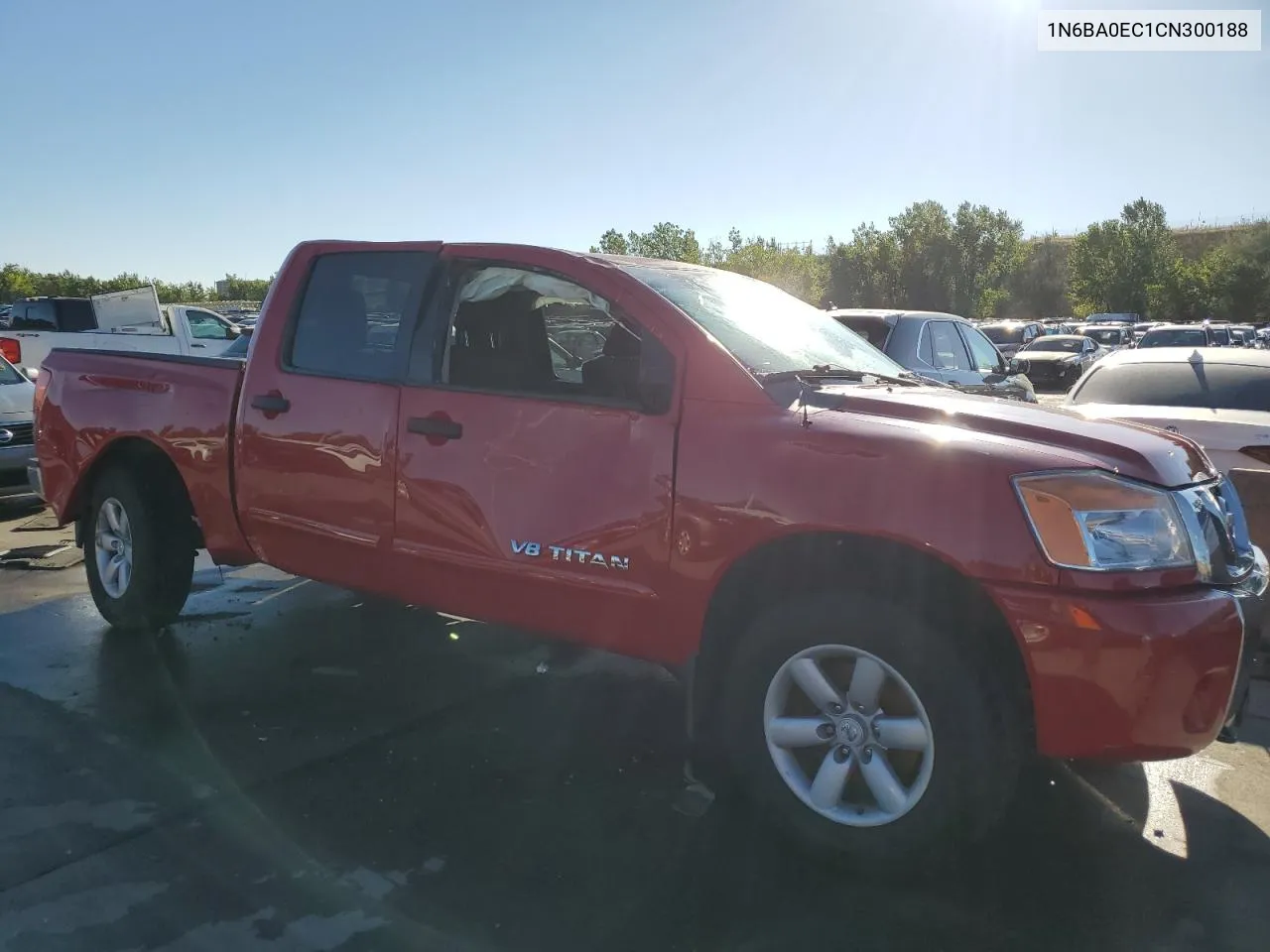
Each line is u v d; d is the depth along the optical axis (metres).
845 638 3.04
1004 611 2.82
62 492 5.34
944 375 9.27
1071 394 7.68
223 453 4.59
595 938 2.75
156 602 5.11
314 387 4.25
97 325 16.02
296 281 4.48
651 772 3.80
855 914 2.89
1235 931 2.83
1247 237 70.38
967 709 2.89
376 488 4.02
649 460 3.38
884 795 3.03
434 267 4.08
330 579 4.32
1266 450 6.18
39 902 2.87
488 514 3.71
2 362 9.59
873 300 67.62
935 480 2.93
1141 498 2.89
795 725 3.16
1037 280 98.00
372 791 3.60
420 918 2.83
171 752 3.88
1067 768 3.90
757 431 3.22
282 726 4.15
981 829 2.94
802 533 3.08
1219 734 3.10
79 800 3.48
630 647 3.53
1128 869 3.16
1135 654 2.74
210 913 2.84
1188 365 7.25
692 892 2.99
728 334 3.63
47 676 4.66
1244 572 3.16
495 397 3.75
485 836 3.29
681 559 3.30
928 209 66.88
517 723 4.24
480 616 3.88
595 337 4.50
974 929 2.82
